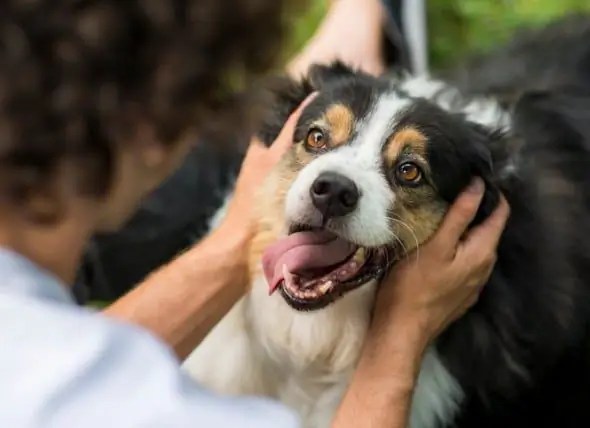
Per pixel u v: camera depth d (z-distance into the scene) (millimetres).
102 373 831
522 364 2193
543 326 2199
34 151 870
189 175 2664
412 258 1924
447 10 3771
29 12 829
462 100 2307
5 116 853
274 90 2193
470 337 2123
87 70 854
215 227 2268
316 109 2080
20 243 937
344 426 1753
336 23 3094
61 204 923
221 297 1860
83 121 869
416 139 2002
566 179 2359
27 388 814
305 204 1914
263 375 2205
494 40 3586
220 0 892
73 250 987
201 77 908
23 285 886
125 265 2744
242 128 1022
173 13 870
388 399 1788
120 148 919
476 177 2047
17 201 900
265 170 2020
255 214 1958
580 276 2301
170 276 1842
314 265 1927
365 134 2021
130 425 808
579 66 2734
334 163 1952
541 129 2420
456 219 1915
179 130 944
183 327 1809
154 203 2652
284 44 983
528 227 2158
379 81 2180
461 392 2176
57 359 831
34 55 841
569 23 2955
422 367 2133
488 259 1946
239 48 929
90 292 2787
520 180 2156
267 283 1990
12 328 846
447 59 3557
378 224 1937
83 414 808
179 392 842
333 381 2156
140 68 880
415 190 1998
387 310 1896
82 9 839
